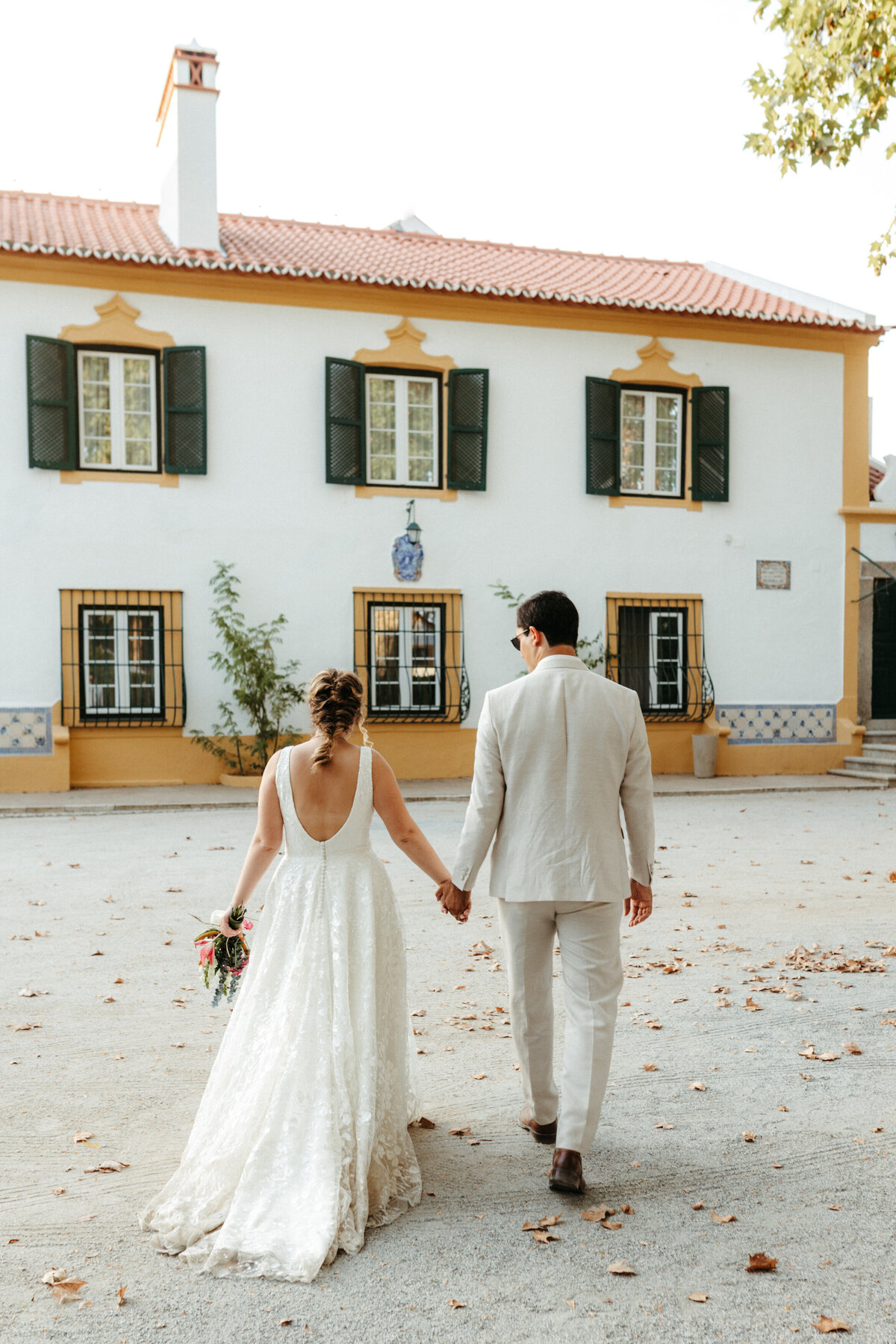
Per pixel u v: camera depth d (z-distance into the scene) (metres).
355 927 3.31
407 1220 3.18
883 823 11.83
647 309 15.68
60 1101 4.10
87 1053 4.63
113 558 14.11
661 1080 4.36
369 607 15.02
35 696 13.84
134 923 7.05
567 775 3.40
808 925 7.05
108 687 14.18
